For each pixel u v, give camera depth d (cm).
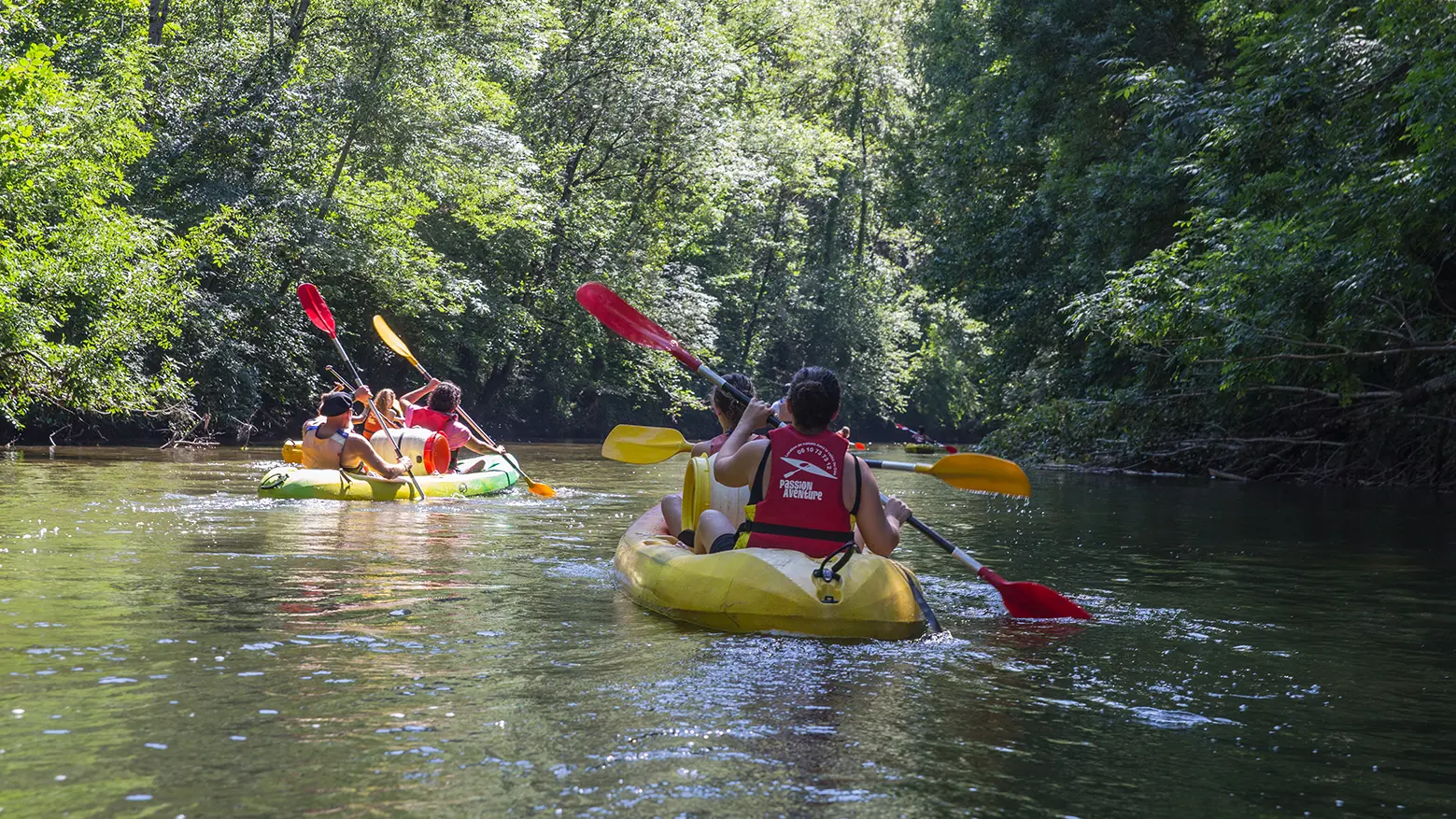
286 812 221
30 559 545
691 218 3066
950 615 462
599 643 381
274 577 504
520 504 927
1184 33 1833
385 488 920
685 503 516
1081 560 643
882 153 3838
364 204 2177
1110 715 306
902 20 3909
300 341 2230
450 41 2277
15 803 224
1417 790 249
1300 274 1100
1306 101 1170
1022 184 2248
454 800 230
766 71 3812
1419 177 913
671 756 261
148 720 281
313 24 2188
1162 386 1623
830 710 304
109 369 1562
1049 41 1905
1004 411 2406
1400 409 1357
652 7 2834
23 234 1445
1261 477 1548
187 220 1964
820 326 3988
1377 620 458
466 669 341
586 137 2856
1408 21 1010
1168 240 1642
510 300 2748
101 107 1577
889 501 500
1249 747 279
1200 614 470
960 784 247
